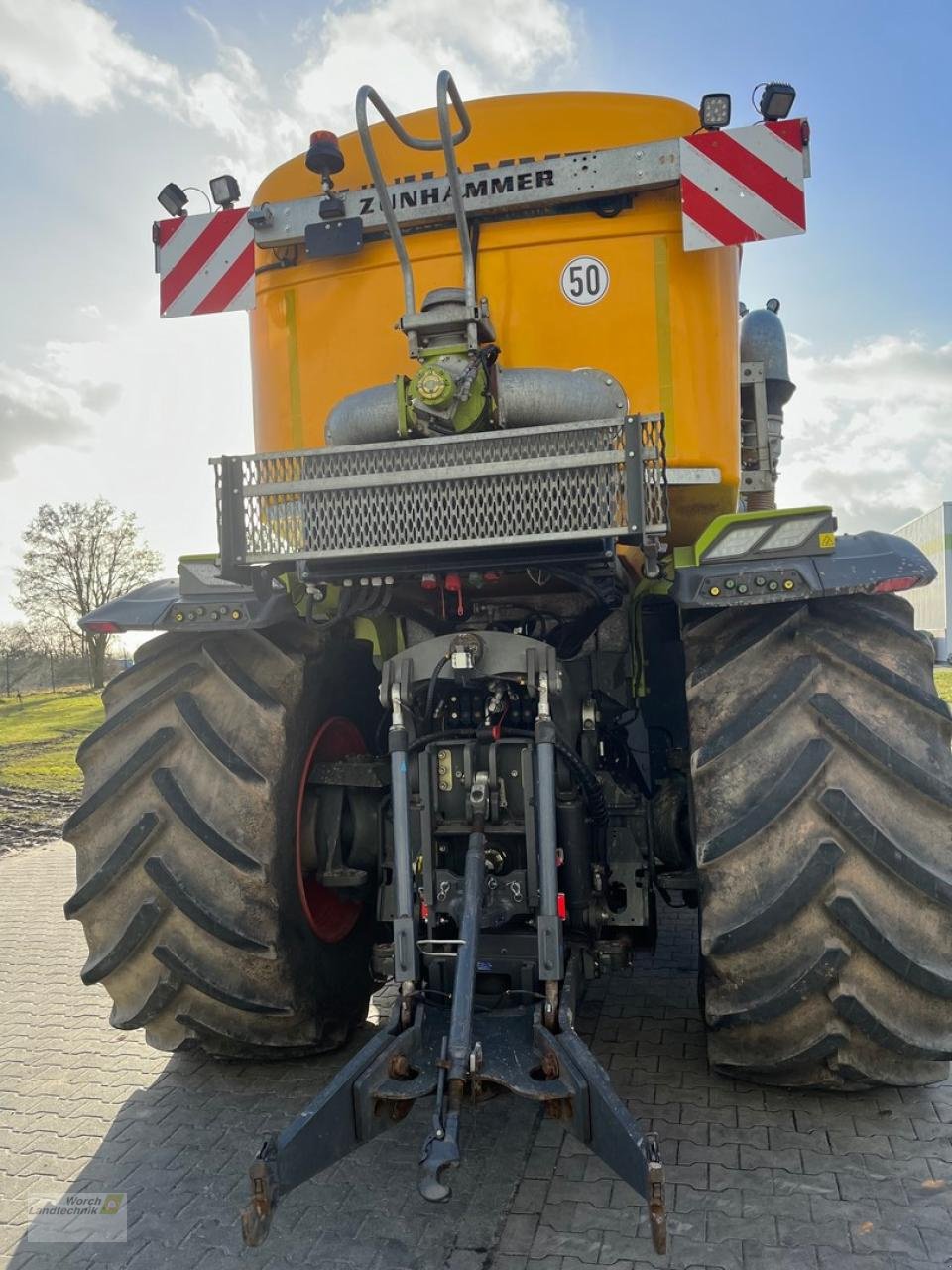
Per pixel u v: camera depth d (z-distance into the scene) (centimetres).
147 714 311
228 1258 241
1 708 2583
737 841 261
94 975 309
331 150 295
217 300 337
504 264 306
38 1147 301
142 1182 279
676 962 463
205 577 310
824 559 275
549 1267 230
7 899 643
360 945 377
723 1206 250
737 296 321
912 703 267
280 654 321
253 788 296
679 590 279
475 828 283
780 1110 300
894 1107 299
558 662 297
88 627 313
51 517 3175
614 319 302
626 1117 213
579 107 304
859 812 256
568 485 254
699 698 283
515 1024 265
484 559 274
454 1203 260
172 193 335
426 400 256
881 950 253
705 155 291
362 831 355
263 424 338
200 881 296
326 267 323
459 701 323
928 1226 239
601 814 317
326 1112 218
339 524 268
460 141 274
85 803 305
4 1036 396
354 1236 247
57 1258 245
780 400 530
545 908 264
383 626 347
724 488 308
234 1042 330
